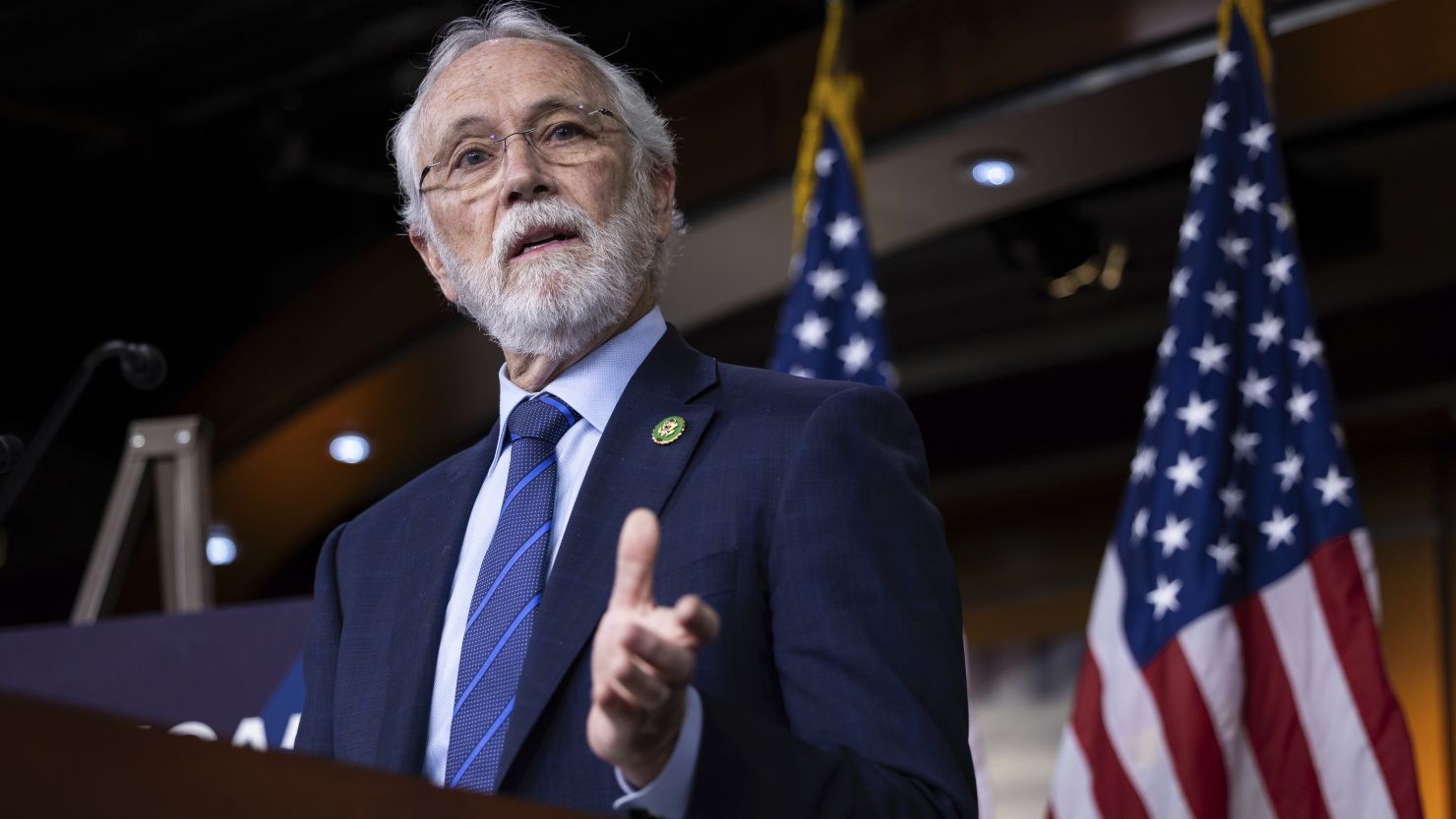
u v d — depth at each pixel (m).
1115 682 9.54
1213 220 10.48
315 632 4.64
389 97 18.73
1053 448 20.22
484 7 5.29
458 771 3.87
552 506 4.30
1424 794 16.70
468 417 20.83
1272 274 10.34
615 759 2.95
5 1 17.05
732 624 3.85
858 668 3.71
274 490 22.33
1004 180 15.84
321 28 17.64
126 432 22.92
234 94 18.97
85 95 18.94
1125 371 19.88
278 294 22.53
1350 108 14.38
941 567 4.05
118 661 7.89
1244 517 9.73
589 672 3.80
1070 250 18.16
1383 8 12.69
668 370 4.50
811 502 3.96
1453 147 17.42
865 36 15.73
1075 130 14.98
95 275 22.41
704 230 16.67
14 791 1.89
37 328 22.59
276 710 7.60
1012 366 20.52
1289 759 9.09
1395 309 18.06
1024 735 19.42
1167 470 9.90
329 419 20.73
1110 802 9.30
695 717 3.19
